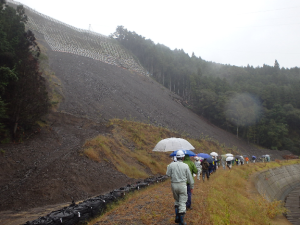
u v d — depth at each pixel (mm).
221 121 67312
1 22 21688
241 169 25109
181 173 5641
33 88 18016
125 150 22500
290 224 12523
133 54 115750
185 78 96125
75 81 42781
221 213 7223
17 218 8477
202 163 12852
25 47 22438
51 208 9938
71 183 12734
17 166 13234
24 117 17344
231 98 66875
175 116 50094
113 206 8219
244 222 7477
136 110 40531
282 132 64000
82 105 33000
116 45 115750
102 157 18109
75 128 24234
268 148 64938
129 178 17297
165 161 24922
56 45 75562
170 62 102375
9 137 16078
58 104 30312
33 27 83875
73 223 6453
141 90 57250
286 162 42625
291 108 72688
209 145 41000
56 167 13672
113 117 32562
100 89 43312
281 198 29156
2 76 16234
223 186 12219
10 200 10039
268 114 69750
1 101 15344
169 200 8383
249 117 63125
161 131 32594
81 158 16188
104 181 14789
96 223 6270
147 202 8328
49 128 21531
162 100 59219
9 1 81500
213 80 83375
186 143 10984
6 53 19203
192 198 8367
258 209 11094
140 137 27625
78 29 112250
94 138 21094
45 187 11445
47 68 43625
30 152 15383
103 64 70125
